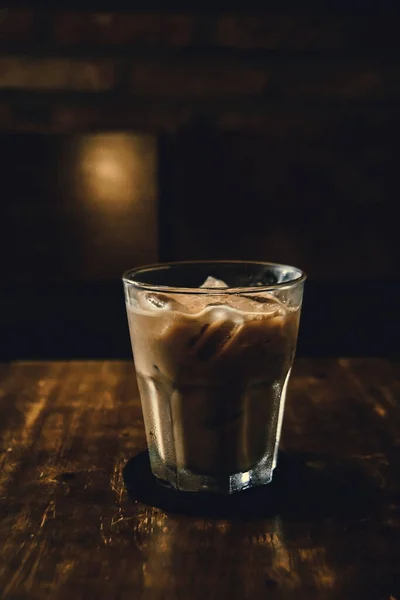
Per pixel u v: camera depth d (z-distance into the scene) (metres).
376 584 0.33
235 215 1.06
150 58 1.07
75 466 0.44
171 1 1.05
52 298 1.08
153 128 1.08
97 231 1.04
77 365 0.63
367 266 1.07
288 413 0.52
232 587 0.33
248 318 0.39
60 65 1.06
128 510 0.39
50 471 0.43
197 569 0.34
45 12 1.04
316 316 1.11
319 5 1.07
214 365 0.39
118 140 1.02
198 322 0.38
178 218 1.06
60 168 1.02
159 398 0.41
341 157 1.05
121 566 0.34
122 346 1.09
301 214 1.06
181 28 1.06
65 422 0.50
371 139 1.05
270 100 1.09
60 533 0.37
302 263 1.06
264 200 1.05
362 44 1.08
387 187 1.06
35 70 1.06
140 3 1.05
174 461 0.41
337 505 0.40
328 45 1.08
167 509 0.39
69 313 1.08
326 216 1.06
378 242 1.06
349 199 1.06
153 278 0.45
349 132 1.05
